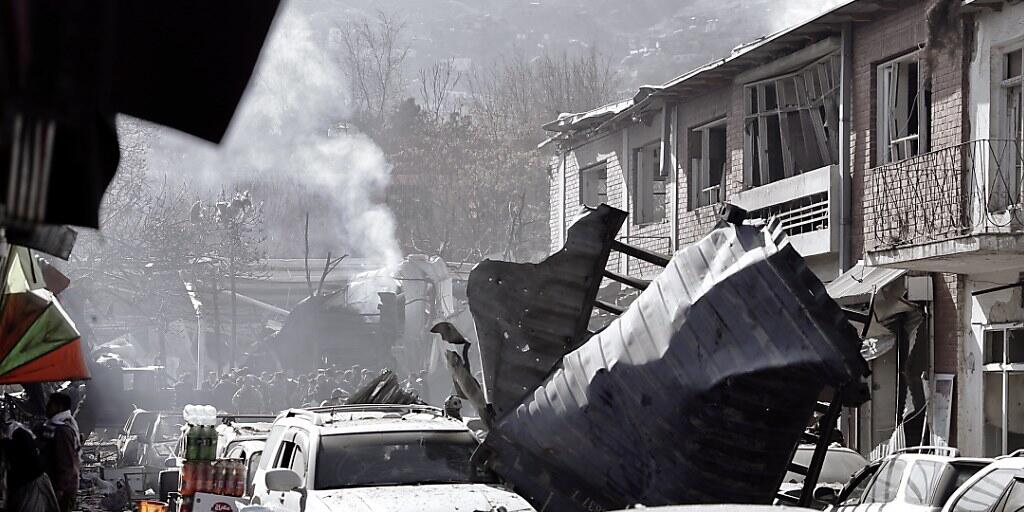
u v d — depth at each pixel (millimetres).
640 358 8625
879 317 17453
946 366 17062
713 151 24609
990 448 16250
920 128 17656
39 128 2686
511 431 9133
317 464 9508
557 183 32812
